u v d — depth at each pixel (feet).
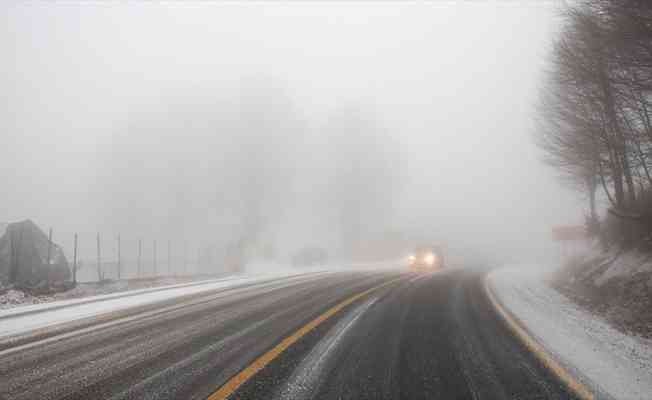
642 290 28.66
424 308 26.25
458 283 44.96
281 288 36.22
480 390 12.26
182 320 21.57
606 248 49.47
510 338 18.80
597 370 14.73
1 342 17.12
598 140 43.09
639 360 16.66
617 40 26.99
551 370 14.34
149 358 14.82
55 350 15.89
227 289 35.65
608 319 26.48
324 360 14.61
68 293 40.01
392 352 15.83
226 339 17.49
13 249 43.88
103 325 20.39
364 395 11.52
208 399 10.99
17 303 32.89
